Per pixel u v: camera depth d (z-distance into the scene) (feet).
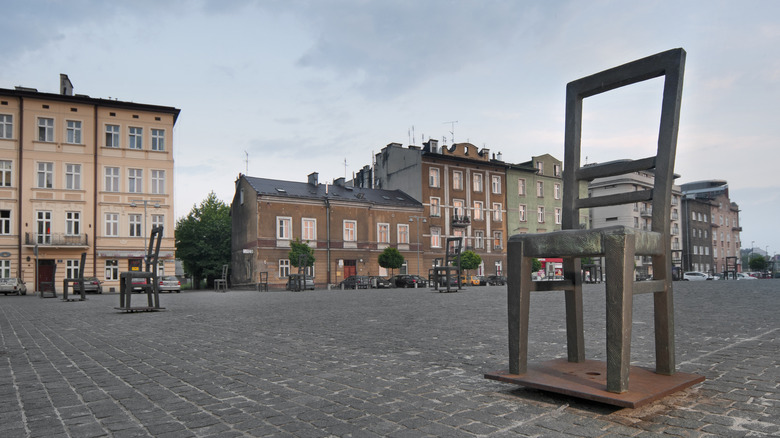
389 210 169.89
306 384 14.42
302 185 164.25
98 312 45.78
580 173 14.02
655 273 12.74
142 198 130.21
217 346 22.30
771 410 10.65
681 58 12.14
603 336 22.93
